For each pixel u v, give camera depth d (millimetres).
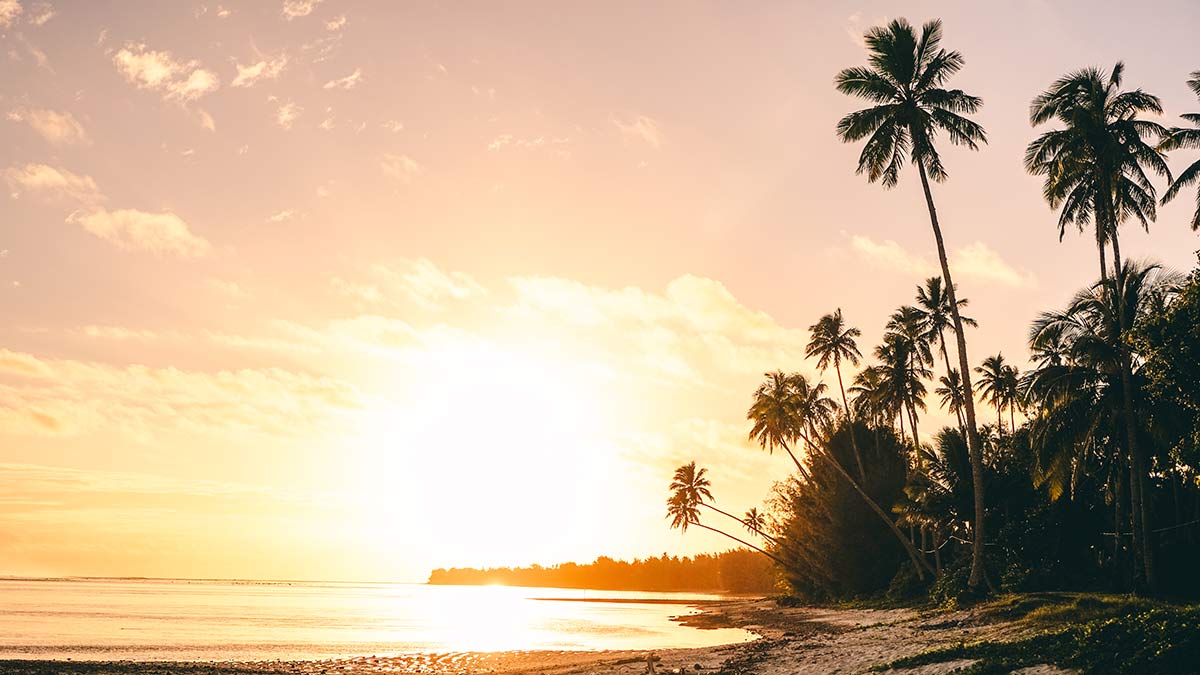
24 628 62938
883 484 71812
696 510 98312
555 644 55469
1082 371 38344
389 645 54594
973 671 19891
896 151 44781
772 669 28359
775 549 86875
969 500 50875
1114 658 17875
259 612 100812
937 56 44438
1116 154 38156
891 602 59469
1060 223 41500
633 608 133125
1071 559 45781
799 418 75312
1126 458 39562
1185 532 42188
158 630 64062
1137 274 39312
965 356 43688
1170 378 30469
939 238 44531
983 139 43938
